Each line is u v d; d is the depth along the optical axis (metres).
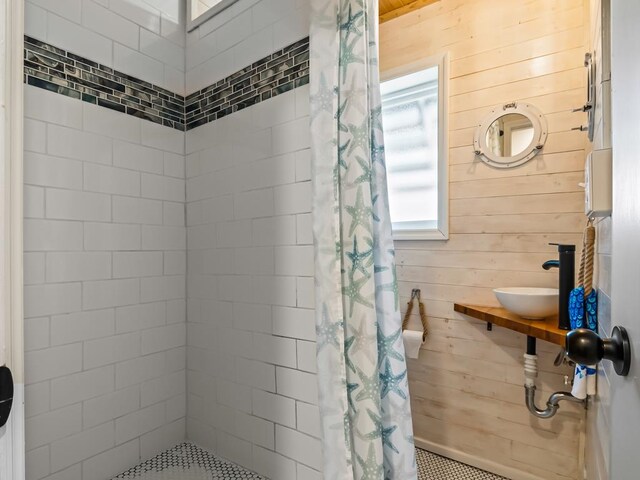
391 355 1.14
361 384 1.10
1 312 0.51
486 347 1.79
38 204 1.25
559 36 1.64
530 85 1.70
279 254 1.38
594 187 0.75
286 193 1.36
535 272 1.68
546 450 1.63
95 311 1.39
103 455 1.40
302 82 1.33
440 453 1.90
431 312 1.95
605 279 0.87
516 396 1.71
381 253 1.17
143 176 1.57
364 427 1.08
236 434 1.50
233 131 1.54
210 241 1.62
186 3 1.76
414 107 2.07
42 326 1.25
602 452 0.91
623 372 0.42
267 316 1.41
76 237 1.35
